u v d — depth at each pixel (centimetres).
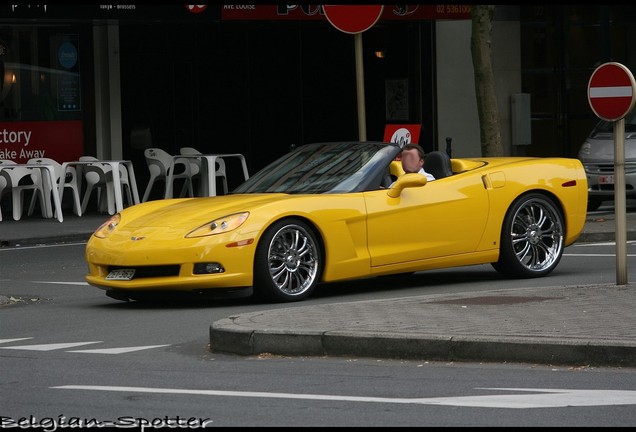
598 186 3753
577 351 1395
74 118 4244
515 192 2259
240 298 2120
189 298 2034
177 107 4431
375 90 4728
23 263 2886
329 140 4703
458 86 4681
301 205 2045
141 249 1998
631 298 1767
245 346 1554
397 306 1766
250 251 1989
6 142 4147
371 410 1188
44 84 4197
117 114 4297
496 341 1436
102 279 2055
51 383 1387
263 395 1277
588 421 1121
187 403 1243
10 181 3797
